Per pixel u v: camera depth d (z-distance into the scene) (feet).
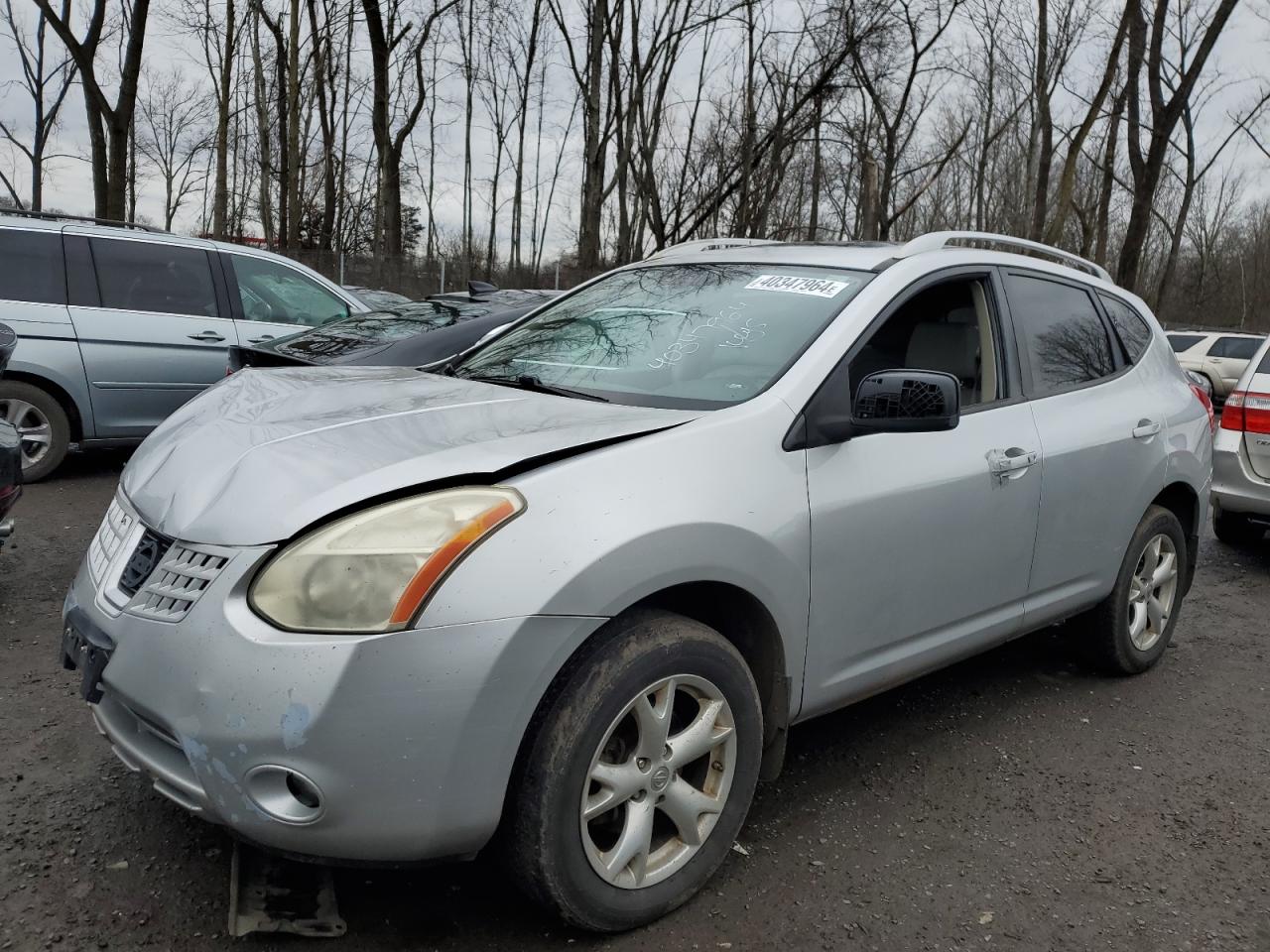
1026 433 11.43
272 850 6.95
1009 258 12.47
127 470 9.35
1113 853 9.76
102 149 52.75
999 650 15.40
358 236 124.26
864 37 61.36
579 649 7.52
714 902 8.57
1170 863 9.63
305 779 6.63
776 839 9.64
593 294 12.69
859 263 11.05
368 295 45.70
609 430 8.19
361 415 8.75
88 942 7.61
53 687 12.19
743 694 8.50
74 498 22.34
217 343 25.27
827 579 9.10
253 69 92.38
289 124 88.74
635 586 7.49
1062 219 68.33
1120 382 13.50
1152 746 12.28
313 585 6.78
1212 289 159.84
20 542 18.47
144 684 7.11
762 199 67.51
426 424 8.39
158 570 7.39
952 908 8.70
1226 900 9.04
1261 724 13.14
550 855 7.36
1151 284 158.10
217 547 7.12
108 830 9.12
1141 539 13.64
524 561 7.06
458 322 20.62
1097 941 8.36
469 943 7.85
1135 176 66.33
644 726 7.83
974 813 10.37
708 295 11.24
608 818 8.16
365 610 6.73
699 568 7.92
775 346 9.83
